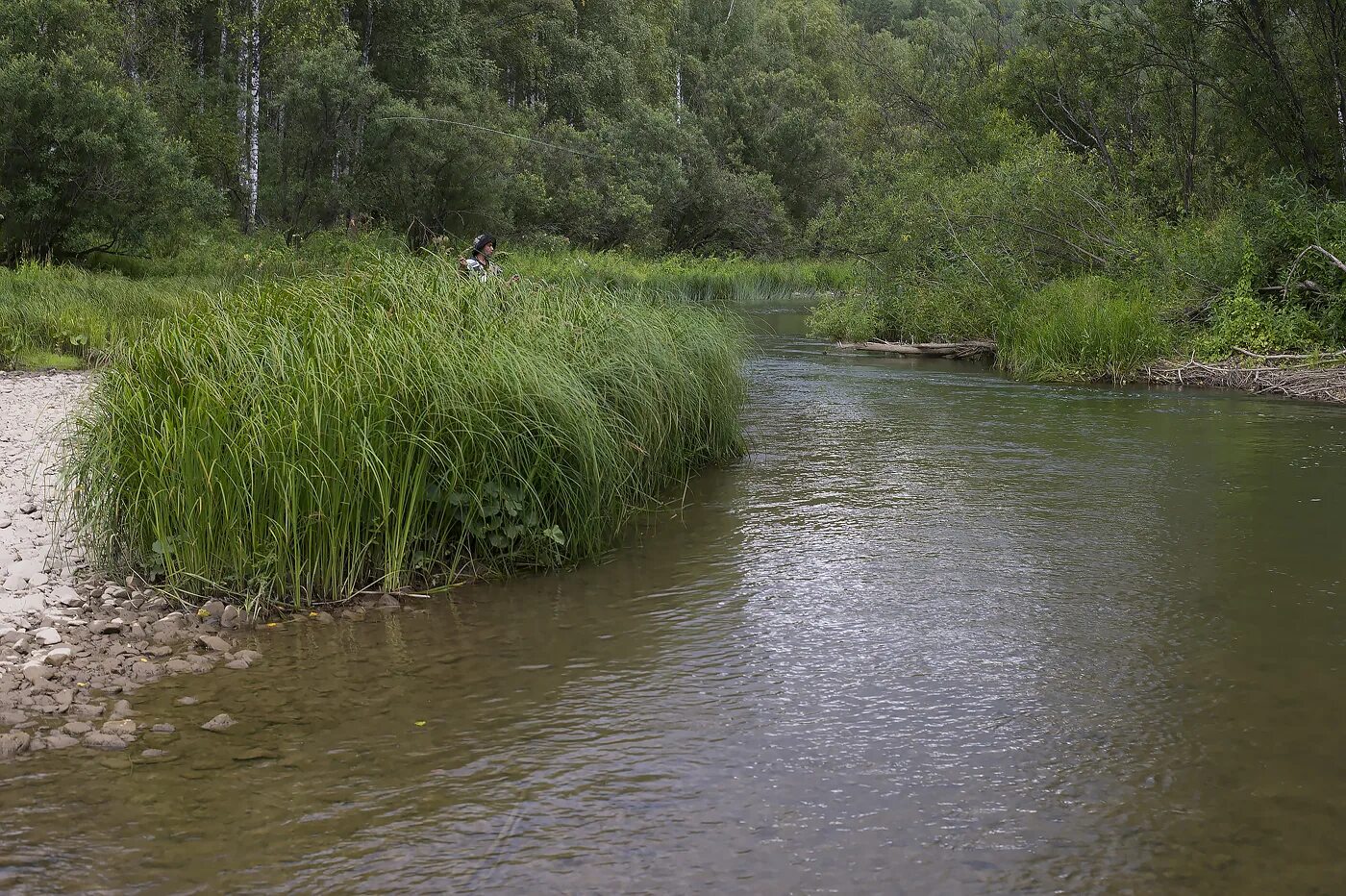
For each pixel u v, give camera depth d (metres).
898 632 4.72
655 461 7.31
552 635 4.72
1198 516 6.67
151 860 2.92
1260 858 2.95
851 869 2.89
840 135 51.56
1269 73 20.73
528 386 5.96
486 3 44.19
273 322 6.08
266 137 32.88
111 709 3.92
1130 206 18.56
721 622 4.87
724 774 3.43
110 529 5.36
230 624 4.82
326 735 3.71
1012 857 2.96
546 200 36.41
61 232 21.95
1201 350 14.29
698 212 45.16
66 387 10.53
